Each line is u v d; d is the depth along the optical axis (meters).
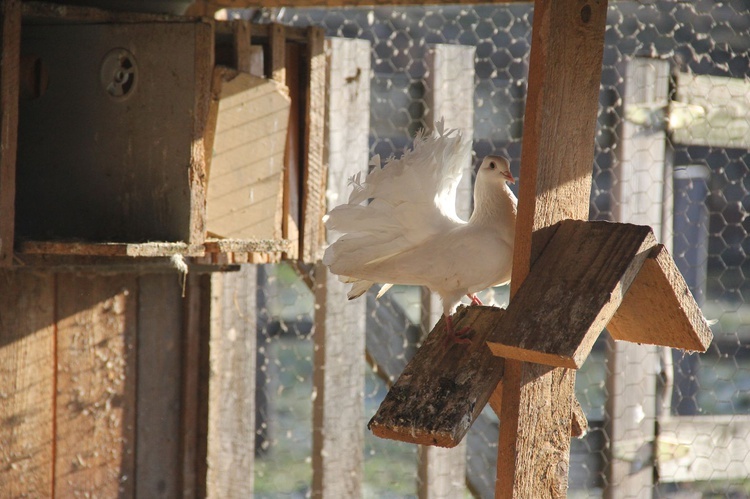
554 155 3.19
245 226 4.96
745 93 6.64
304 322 10.64
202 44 4.47
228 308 6.20
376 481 9.30
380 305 6.84
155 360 5.66
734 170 8.65
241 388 6.30
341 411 6.38
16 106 4.38
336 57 6.13
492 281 3.71
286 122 5.02
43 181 4.89
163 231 4.61
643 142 6.33
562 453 3.31
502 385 3.26
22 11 4.38
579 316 2.91
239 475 6.32
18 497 5.15
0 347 5.02
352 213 3.61
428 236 3.69
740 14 7.31
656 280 3.21
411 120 6.43
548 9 3.10
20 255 4.56
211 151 4.75
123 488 5.57
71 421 5.32
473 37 8.27
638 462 6.51
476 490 7.07
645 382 6.48
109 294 5.41
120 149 4.69
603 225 3.16
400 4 5.61
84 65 4.74
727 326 9.91
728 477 6.68
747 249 10.48
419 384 3.28
